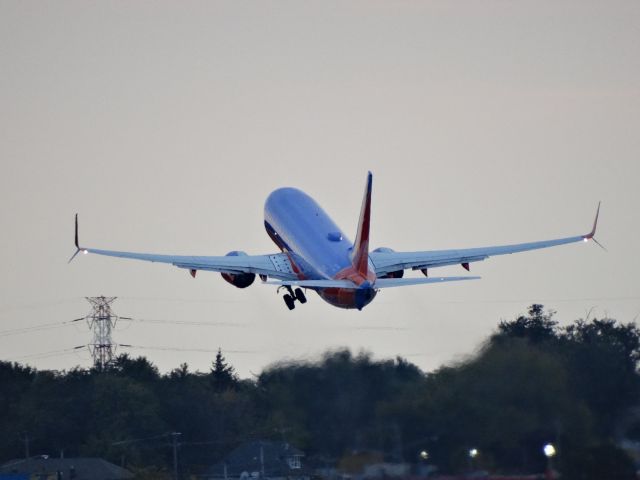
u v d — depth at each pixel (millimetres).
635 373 188125
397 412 186875
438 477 180125
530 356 188250
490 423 180750
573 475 175375
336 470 186250
